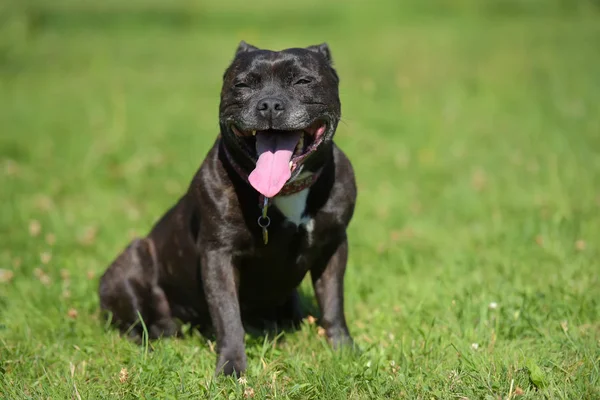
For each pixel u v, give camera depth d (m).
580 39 31.45
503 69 25.31
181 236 7.74
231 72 7.01
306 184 6.74
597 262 9.02
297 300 8.10
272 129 6.54
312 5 49.03
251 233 6.86
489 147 15.89
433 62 27.47
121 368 6.56
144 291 8.16
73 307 8.38
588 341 6.79
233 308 6.88
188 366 6.65
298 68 6.81
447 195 12.57
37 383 6.49
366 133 17.19
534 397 5.79
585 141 15.56
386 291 8.48
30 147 16.88
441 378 6.13
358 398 5.96
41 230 11.45
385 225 11.34
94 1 49.03
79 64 29.92
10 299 8.58
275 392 6.01
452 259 9.37
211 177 6.92
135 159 15.82
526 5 44.97
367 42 33.53
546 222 10.59
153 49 33.56
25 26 35.31
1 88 25.34
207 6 48.44
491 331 7.09
